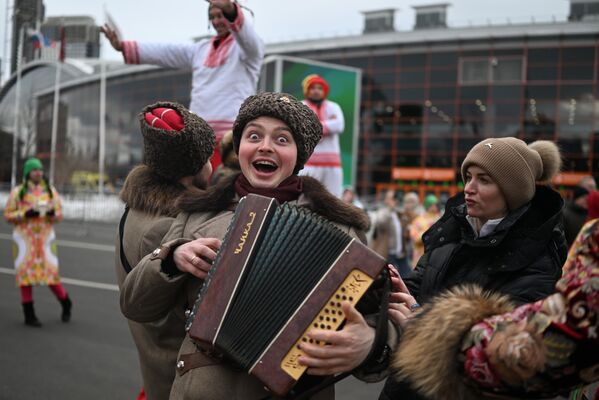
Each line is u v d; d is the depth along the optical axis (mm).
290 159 2195
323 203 2188
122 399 4922
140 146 47500
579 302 1428
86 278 10492
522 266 2332
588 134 37312
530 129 38531
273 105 2182
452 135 40188
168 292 2125
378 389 5480
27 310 7066
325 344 1739
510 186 2479
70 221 22984
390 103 41344
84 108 51125
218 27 4137
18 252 7105
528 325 1479
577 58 37312
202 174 2785
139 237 2500
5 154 43156
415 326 1719
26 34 20172
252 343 1788
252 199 1927
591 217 5148
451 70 39844
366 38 40781
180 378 2059
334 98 12195
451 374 1615
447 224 2678
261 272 1826
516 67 38469
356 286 1763
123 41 4324
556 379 1474
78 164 44250
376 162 41969
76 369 5598
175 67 4531
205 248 2016
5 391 4977
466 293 1719
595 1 37531
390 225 9047
